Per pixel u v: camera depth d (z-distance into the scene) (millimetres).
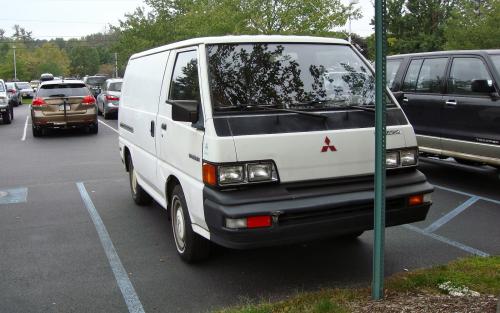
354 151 4582
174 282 4820
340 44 5367
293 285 4672
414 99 8781
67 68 101250
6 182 9664
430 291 4156
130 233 6344
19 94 38062
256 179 4281
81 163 11695
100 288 4738
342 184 4543
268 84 4805
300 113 4547
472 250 5496
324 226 4324
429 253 5426
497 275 4457
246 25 20438
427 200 4746
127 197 8258
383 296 4027
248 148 4266
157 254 5574
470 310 3693
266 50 5016
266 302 4246
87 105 16891
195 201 4602
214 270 5074
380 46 3668
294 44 5156
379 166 3811
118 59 39438
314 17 19750
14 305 4430
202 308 4285
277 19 20172
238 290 4609
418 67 8938
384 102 3734
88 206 7723
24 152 13570
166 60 5812
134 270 5141
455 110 8031
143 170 6566
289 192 4328
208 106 4504
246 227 4125
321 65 5098
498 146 7387
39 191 8852
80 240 6117
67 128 18375
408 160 4812
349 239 5809
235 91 4664
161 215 7129
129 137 7367
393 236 6012
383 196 3854
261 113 4512
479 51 7898
